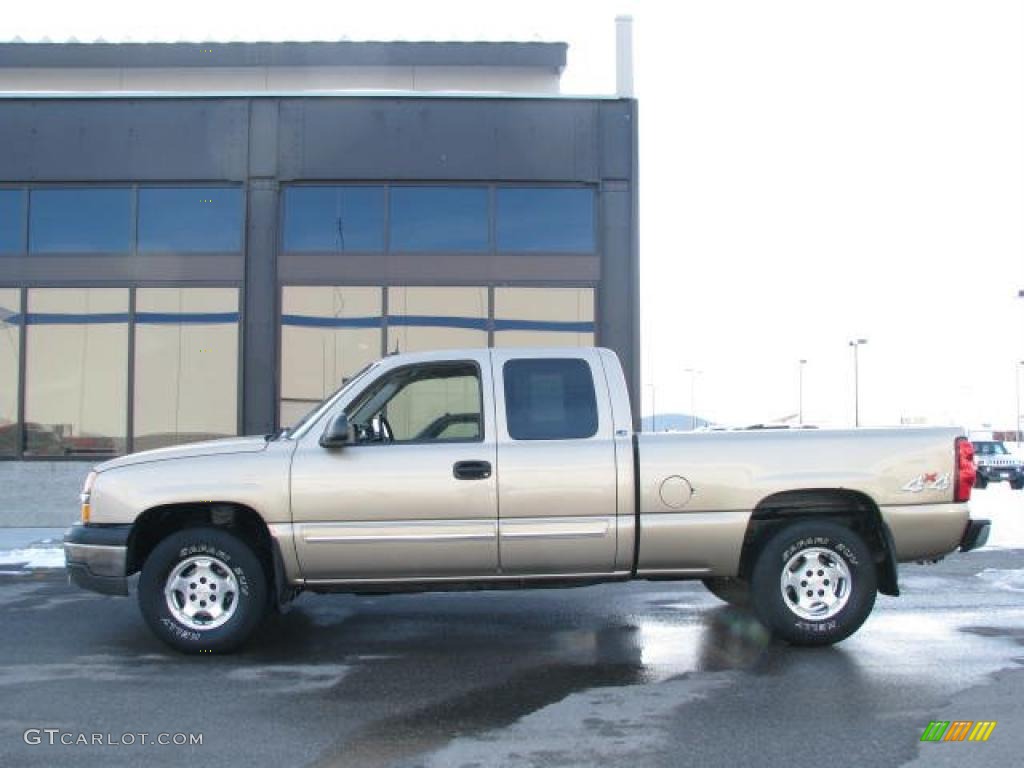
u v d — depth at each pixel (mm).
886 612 7363
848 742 4355
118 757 4195
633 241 13039
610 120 13094
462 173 12977
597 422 6027
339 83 14523
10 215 12969
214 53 14352
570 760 4137
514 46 14430
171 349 12953
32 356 12945
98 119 12930
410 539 5840
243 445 6035
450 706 4945
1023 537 12219
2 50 14242
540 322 13078
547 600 7965
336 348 12977
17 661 5910
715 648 6180
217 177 12914
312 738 4449
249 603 5961
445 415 6258
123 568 5848
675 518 5938
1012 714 4746
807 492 6137
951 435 6180
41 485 12797
